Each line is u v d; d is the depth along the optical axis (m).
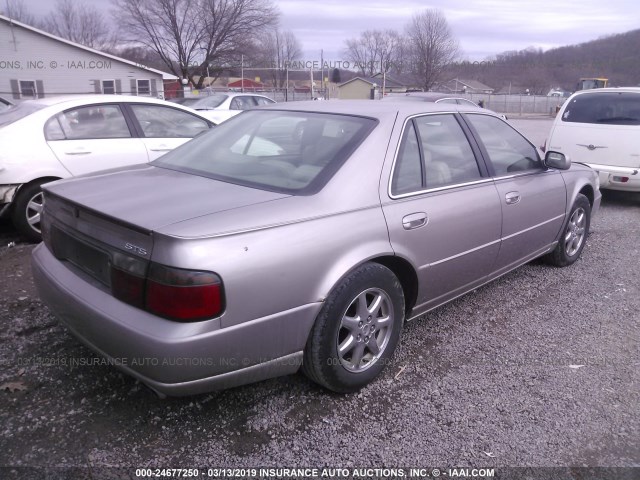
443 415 2.83
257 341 2.43
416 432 2.69
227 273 2.27
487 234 3.69
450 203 3.35
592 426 2.77
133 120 6.03
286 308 2.50
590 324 3.95
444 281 3.45
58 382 2.96
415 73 53.97
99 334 2.44
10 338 3.41
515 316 4.06
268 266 2.39
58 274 2.77
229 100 14.80
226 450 2.51
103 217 2.44
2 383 2.92
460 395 3.01
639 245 6.02
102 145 5.70
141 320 2.29
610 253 5.69
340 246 2.68
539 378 3.20
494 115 4.18
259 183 2.90
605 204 8.24
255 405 2.85
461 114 3.81
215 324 2.27
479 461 2.50
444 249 3.33
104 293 2.49
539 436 2.68
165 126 6.32
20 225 5.35
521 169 4.20
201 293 2.21
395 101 3.72
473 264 3.66
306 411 2.82
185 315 2.21
